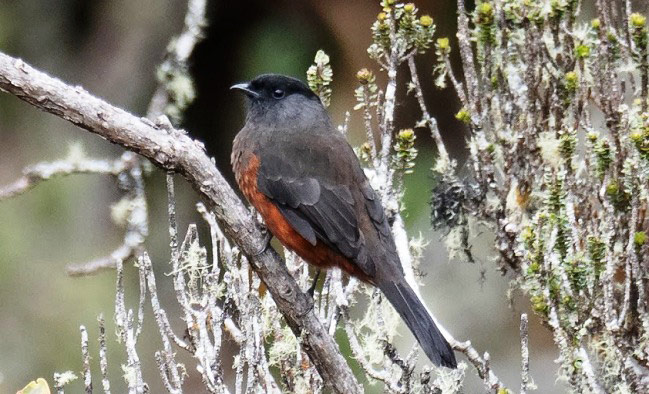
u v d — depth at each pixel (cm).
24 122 1655
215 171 844
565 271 873
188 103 1481
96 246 1559
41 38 1670
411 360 880
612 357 901
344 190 1034
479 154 1036
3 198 961
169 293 1592
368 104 1002
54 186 1571
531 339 1581
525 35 999
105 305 1530
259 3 1627
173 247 852
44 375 1500
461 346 884
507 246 1017
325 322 933
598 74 972
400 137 989
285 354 895
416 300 951
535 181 1010
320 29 1605
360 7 1596
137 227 1075
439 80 1048
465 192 1060
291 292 854
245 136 1105
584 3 1300
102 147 1638
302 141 1071
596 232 939
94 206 1581
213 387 811
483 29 1015
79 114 798
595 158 929
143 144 816
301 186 1038
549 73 995
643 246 907
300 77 1599
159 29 1636
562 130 960
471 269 1553
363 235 1002
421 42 1002
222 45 1648
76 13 1670
